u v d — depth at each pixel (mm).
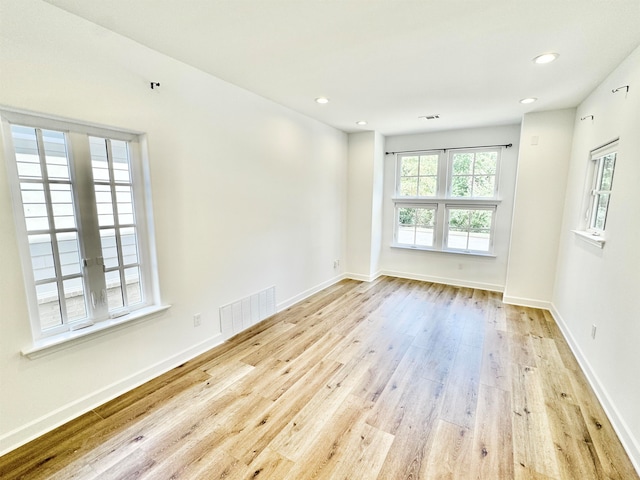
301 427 1938
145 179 2295
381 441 1831
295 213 3973
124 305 2281
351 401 2193
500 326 3457
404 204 5344
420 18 1771
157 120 2283
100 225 2100
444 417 2035
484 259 4793
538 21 1785
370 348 2959
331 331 3324
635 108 2012
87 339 2012
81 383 2010
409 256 5398
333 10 1700
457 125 4465
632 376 1784
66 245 1947
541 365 2670
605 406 2100
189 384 2365
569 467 1653
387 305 4109
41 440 1799
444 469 1640
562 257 3607
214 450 1756
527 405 2156
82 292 2047
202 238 2738
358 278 5348
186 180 2545
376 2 1621
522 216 3945
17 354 1716
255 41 2066
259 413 2059
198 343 2803
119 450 1744
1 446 1692
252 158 3195
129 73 2084
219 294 2975
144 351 2365
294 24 1852
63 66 1769
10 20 1564
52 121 1812
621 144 2205
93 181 2039
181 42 2094
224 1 1631
